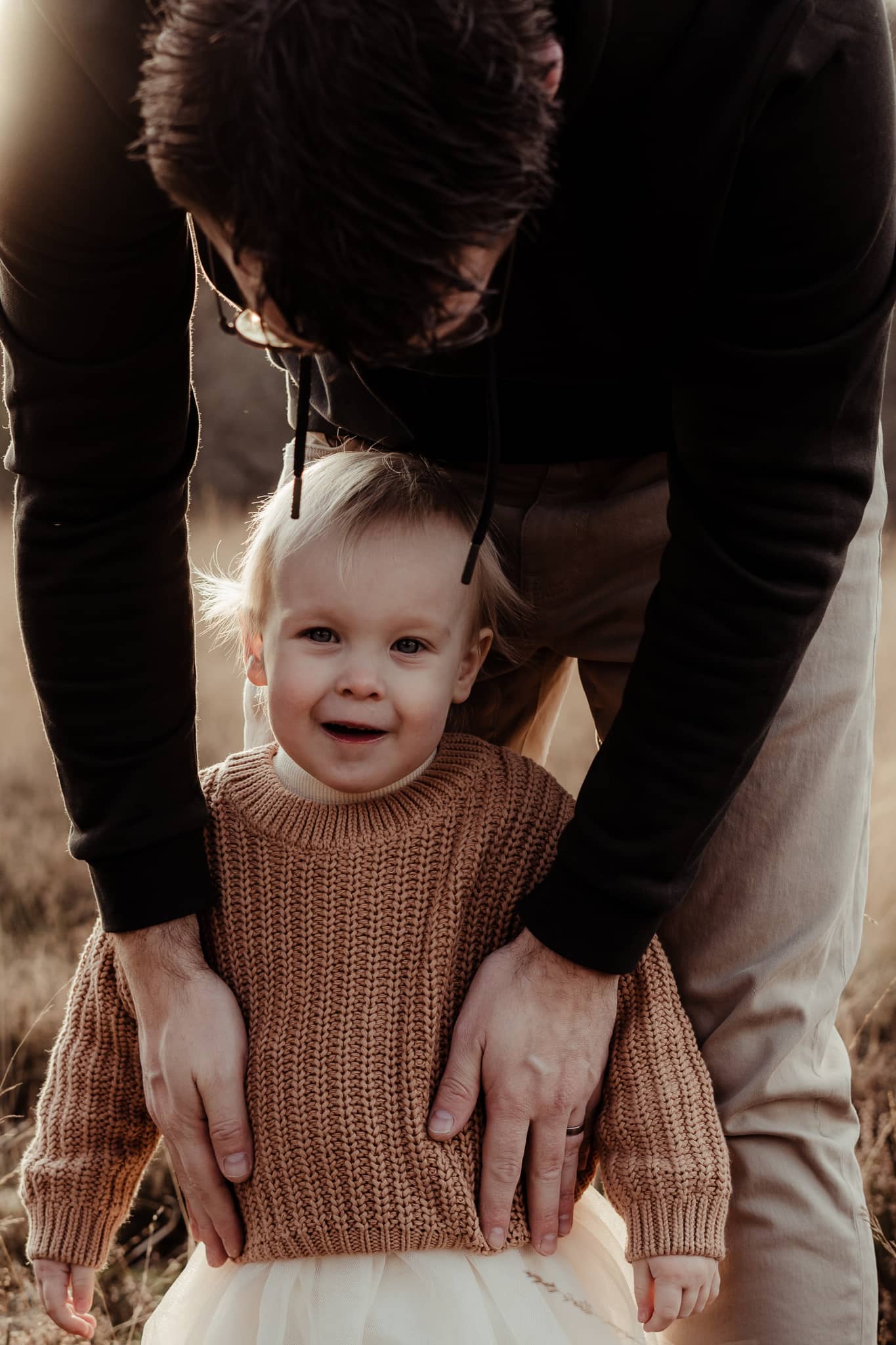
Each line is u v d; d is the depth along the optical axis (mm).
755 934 1472
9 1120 2369
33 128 1046
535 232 1129
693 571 1210
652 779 1253
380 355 847
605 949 1297
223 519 7348
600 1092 1483
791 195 1038
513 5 806
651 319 1149
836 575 1208
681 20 1001
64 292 1141
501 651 1657
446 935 1464
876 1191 2107
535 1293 1404
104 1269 2104
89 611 1316
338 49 758
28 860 3352
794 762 1456
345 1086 1423
